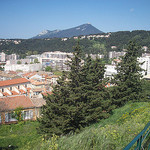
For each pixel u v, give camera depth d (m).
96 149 5.87
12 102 30.86
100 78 27.14
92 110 20.72
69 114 18.67
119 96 25.67
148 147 4.78
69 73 22.44
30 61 188.12
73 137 6.74
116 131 7.65
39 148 6.86
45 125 19.91
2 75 77.50
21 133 24.52
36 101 32.72
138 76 26.17
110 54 175.50
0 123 28.28
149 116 10.38
